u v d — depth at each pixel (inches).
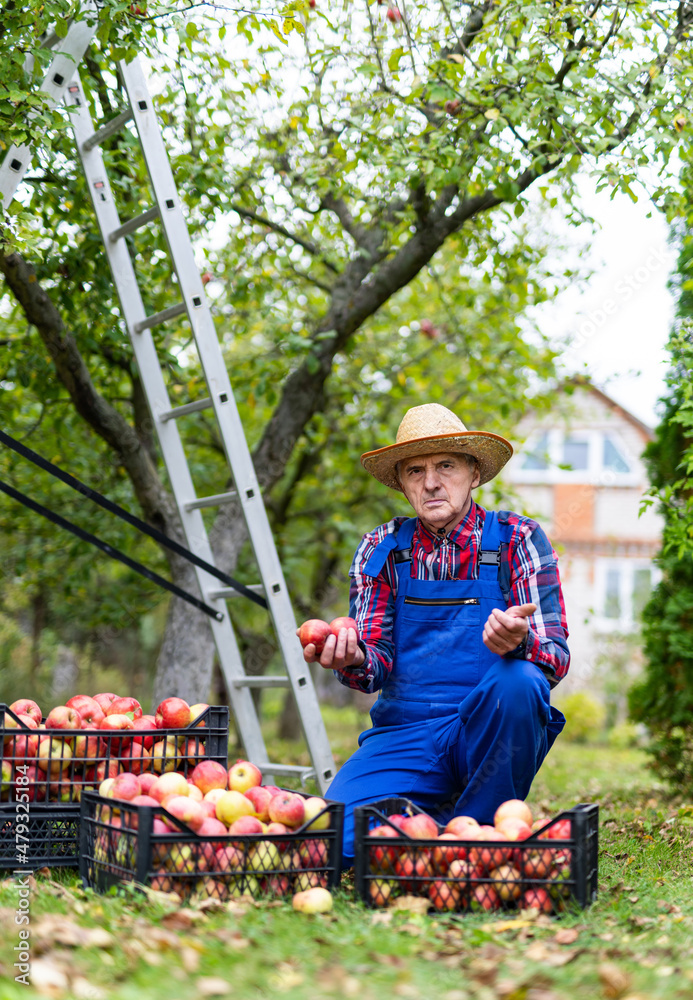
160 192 154.5
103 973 69.9
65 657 568.4
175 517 226.1
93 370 231.0
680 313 223.0
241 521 238.4
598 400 471.2
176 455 172.2
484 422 339.6
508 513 122.3
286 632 156.0
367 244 244.5
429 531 122.4
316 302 311.6
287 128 217.3
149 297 217.6
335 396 308.8
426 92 180.2
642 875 122.0
